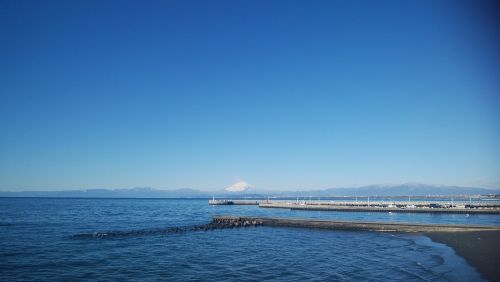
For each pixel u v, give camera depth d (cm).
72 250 4059
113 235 5366
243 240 4912
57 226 6994
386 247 4103
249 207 17650
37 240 4862
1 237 5184
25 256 3684
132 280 2684
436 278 2550
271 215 10531
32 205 18775
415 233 5291
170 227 6644
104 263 3328
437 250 3731
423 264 3055
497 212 10050
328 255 3638
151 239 5019
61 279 2741
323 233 5644
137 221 8562
